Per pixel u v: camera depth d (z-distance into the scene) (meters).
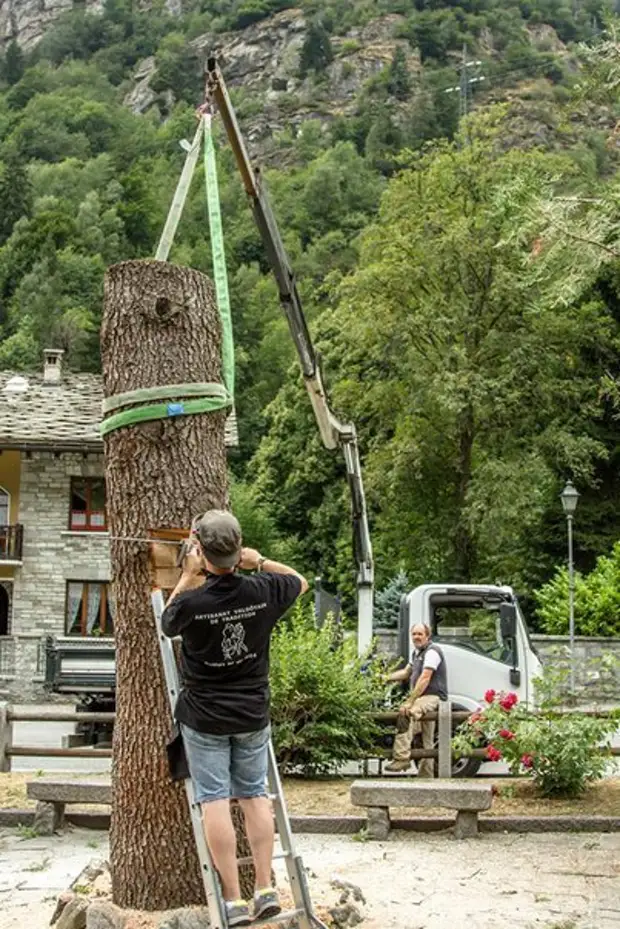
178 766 5.62
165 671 5.89
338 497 47.81
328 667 12.39
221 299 6.65
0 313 94.31
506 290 35.19
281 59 192.25
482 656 14.85
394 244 37.44
